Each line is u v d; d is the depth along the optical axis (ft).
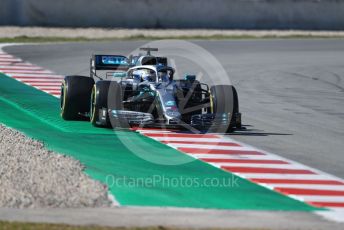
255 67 296.92
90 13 397.80
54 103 190.70
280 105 204.23
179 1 416.26
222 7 427.74
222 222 85.51
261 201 98.78
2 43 329.93
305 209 95.14
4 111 174.81
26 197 91.71
